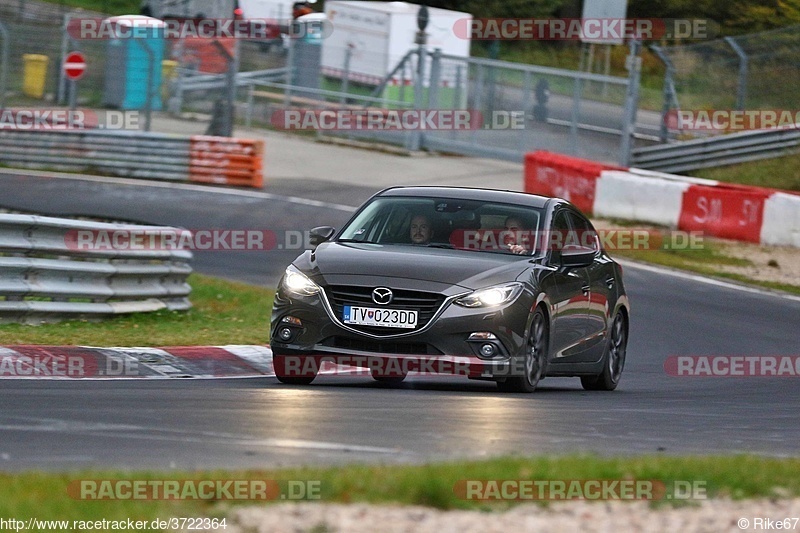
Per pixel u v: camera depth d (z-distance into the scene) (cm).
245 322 4950
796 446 2731
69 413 2620
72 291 4503
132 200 8844
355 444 2353
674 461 2109
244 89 12875
